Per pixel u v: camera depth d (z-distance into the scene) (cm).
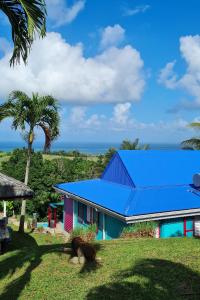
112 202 1959
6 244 1570
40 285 959
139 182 2152
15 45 787
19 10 753
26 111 2153
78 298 866
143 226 1719
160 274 988
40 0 705
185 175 2305
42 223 3002
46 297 886
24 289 941
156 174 2259
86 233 1616
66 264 1108
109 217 2027
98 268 1059
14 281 1011
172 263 1082
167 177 2244
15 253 1370
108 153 4275
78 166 4159
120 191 2153
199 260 1115
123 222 1869
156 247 1295
